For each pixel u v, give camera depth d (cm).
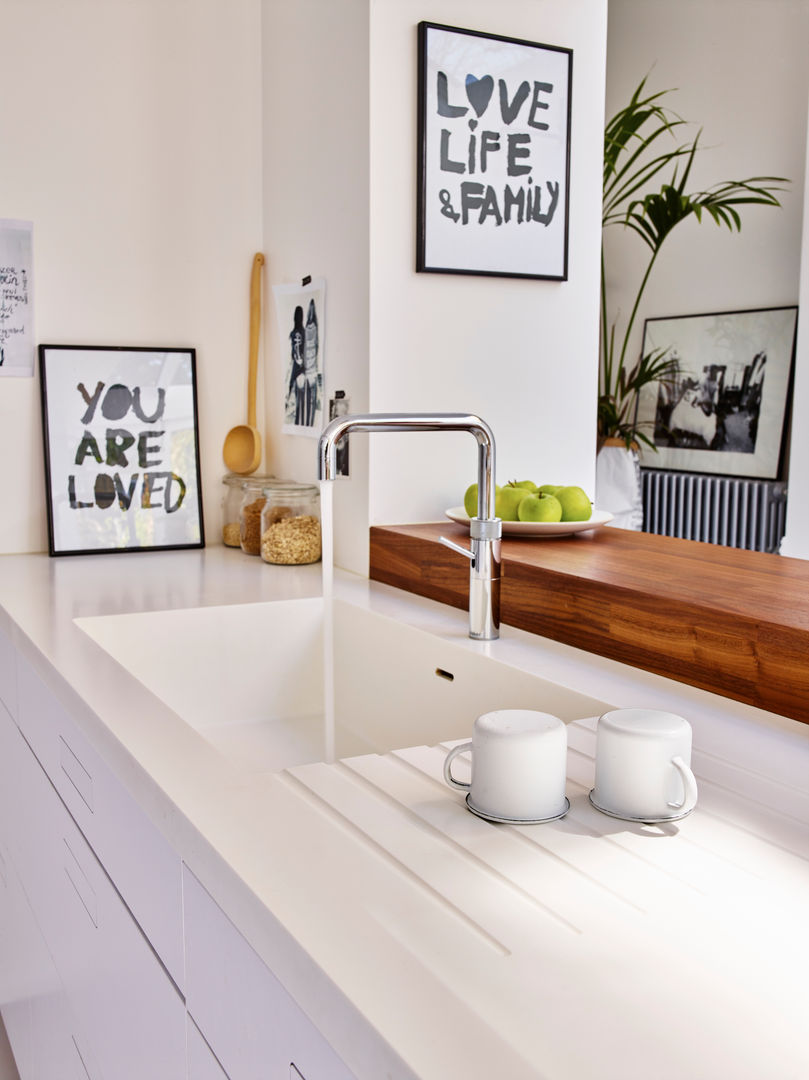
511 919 69
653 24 434
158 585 190
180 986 93
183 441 230
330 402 205
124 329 224
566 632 144
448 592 171
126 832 108
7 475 217
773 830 84
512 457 204
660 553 163
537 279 201
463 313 196
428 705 152
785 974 63
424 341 193
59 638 148
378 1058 55
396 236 189
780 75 378
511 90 193
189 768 96
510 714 91
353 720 175
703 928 68
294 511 212
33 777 156
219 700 175
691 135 418
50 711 142
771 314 380
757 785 92
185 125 226
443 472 199
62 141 214
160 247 226
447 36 186
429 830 84
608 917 69
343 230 196
